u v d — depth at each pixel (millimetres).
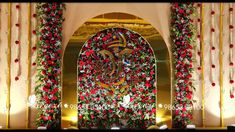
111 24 5891
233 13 6059
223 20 6055
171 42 5902
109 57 5844
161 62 5871
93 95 5797
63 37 5906
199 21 6012
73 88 5785
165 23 5996
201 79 5980
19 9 5945
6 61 5887
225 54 6055
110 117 5762
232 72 6051
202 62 5984
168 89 5836
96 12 5949
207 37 6043
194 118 5941
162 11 6008
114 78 5828
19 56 5898
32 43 5918
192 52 5977
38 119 5602
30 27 5926
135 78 5848
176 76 5762
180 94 5703
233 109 6031
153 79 5863
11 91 5867
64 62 5809
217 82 6016
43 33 5648
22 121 5844
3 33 5914
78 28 5859
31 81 5875
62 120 5719
